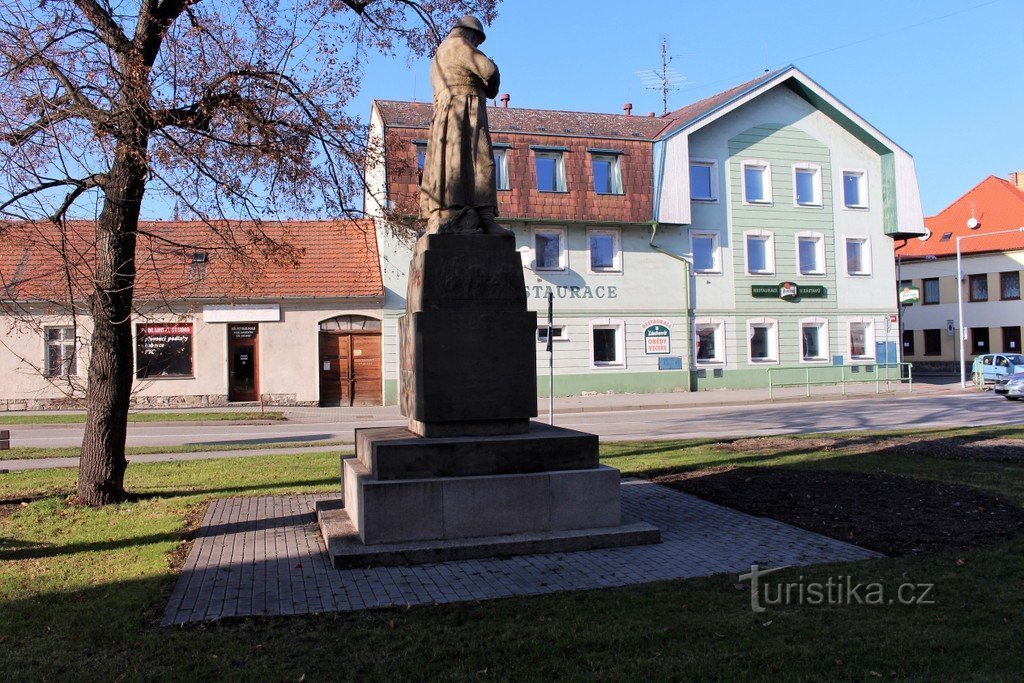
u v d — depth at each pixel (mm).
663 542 6965
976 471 10023
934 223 50844
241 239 10609
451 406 7102
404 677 4043
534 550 6621
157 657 4375
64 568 6277
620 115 35125
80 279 9086
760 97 33312
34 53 8102
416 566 6273
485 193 7539
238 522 8062
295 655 4375
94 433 9195
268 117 9383
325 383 27078
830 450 12719
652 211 30203
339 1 10211
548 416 24078
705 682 3906
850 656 4199
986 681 3824
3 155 8242
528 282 29562
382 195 11734
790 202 33719
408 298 8117
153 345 26062
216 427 21453
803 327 33938
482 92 7723
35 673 4148
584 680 3947
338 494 9781
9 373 25234
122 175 9008
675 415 23359
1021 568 5727
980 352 46938
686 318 31422
